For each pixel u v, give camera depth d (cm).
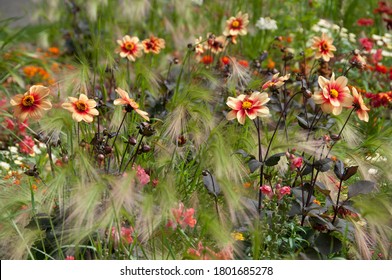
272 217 277
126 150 303
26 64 402
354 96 278
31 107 274
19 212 272
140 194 270
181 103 293
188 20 434
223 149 274
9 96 369
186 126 299
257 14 458
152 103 351
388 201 278
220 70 371
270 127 332
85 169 267
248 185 297
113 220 264
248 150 296
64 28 471
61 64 439
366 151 311
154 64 405
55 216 274
